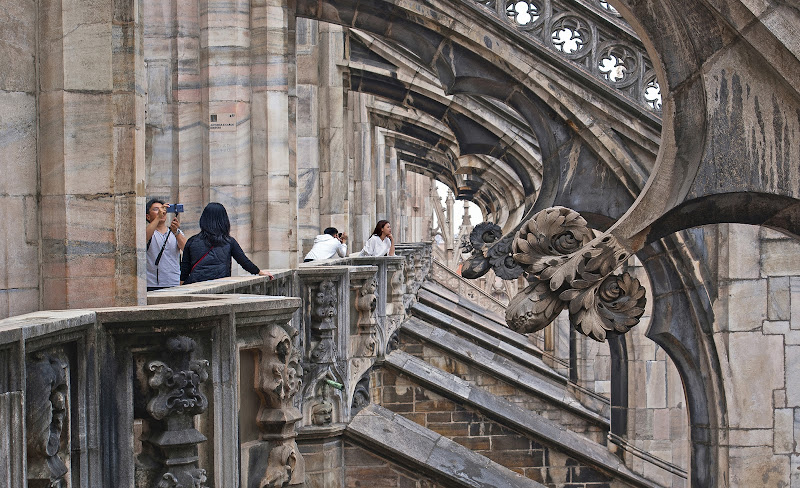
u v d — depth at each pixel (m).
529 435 18.19
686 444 18.61
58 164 5.73
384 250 18.06
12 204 5.61
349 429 11.44
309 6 13.13
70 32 5.71
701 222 5.68
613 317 5.71
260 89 12.34
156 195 12.28
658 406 18.67
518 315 5.72
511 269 10.80
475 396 18.42
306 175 18.66
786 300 13.09
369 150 28.06
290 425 5.11
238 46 12.27
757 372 13.09
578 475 18.17
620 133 12.34
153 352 4.24
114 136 5.75
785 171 5.43
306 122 18.67
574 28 12.38
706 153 5.45
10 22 5.55
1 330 3.34
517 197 28.61
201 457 4.39
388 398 18.12
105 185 5.76
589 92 12.34
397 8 12.57
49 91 5.72
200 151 12.31
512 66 12.36
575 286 5.67
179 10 12.25
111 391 4.17
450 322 26.84
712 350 13.12
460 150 19.98
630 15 5.54
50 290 5.77
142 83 5.91
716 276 13.12
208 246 9.12
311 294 10.89
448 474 11.66
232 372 4.54
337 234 17.75
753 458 13.09
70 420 3.97
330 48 20.20
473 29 12.41
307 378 10.88
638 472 18.47
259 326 4.97
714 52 5.45
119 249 5.78
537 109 12.55
